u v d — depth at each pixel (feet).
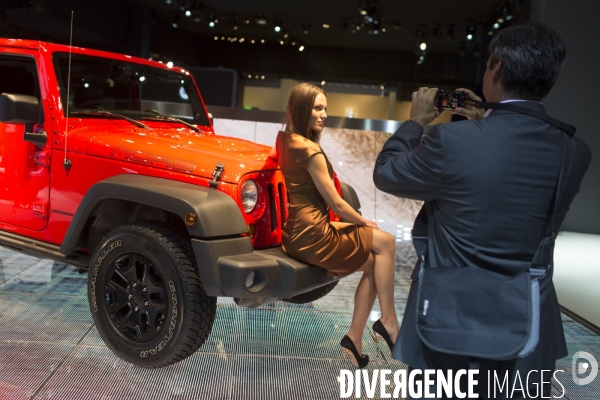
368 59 42.57
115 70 10.34
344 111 43.98
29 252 9.59
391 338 7.98
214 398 7.28
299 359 8.64
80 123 9.33
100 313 8.13
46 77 9.25
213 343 9.07
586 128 24.54
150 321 7.72
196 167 8.01
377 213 20.90
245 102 44.52
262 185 8.21
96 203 8.26
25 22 26.81
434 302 4.23
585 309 12.57
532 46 4.22
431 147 4.25
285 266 7.52
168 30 38.32
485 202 4.15
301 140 7.83
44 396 7.02
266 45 43.11
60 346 8.52
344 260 7.77
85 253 9.41
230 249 7.44
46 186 9.24
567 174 4.24
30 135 9.18
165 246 7.50
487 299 4.10
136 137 9.02
